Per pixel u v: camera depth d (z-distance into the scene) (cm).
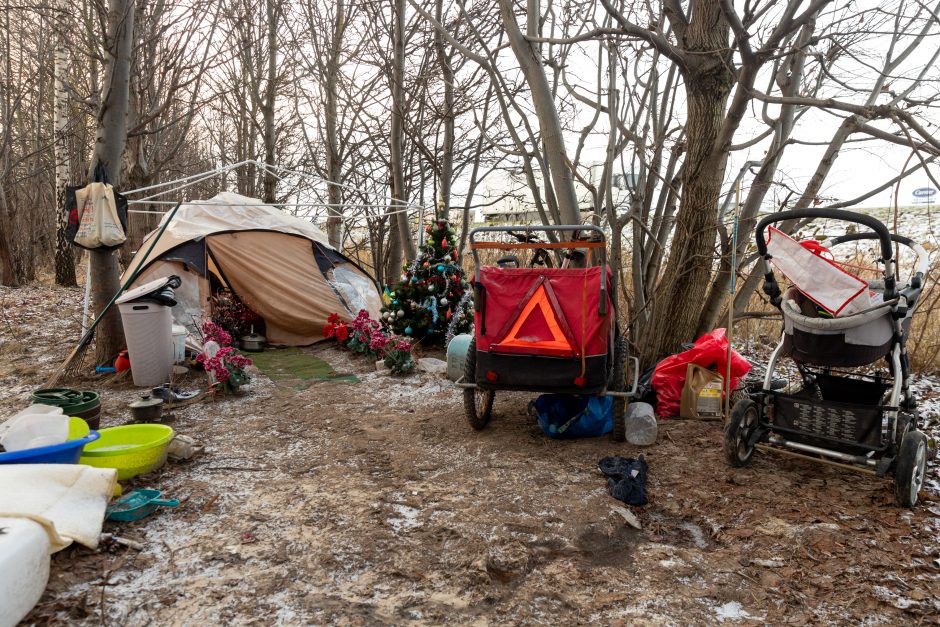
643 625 251
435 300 809
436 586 278
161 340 632
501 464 419
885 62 566
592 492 372
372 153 1316
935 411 521
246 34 1278
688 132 552
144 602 256
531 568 294
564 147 555
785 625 250
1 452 326
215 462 421
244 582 274
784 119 568
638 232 602
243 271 854
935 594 265
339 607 258
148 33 913
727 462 404
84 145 1712
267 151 1376
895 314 354
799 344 380
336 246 1307
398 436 480
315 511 346
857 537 311
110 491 308
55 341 869
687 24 532
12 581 230
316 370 723
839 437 369
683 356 524
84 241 655
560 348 425
